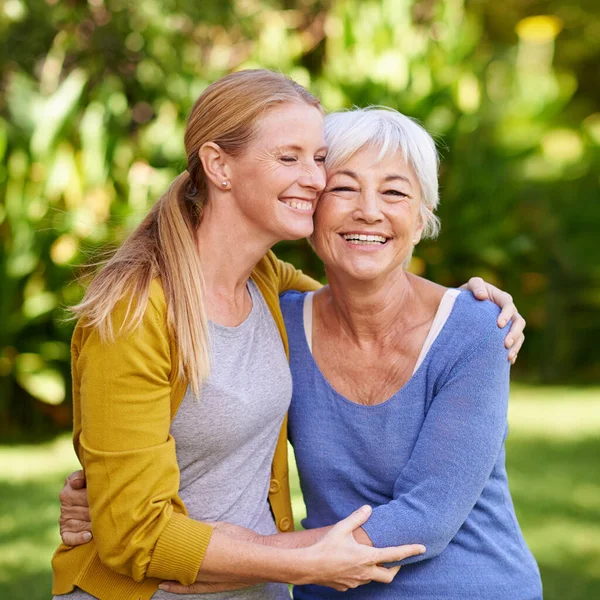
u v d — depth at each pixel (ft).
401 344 14.34
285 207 13.24
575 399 46.24
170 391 12.80
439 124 48.73
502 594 13.93
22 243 40.96
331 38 51.16
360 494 14.37
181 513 12.82
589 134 68.44
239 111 13.09
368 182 13.94
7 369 41.39
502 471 14.67
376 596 13.92
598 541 27.48
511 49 76.84
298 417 14.70
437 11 52.80
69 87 41.81
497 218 51.34
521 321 14.03
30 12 45.62
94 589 13.16
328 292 15.24
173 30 47.62
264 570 12.60
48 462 36.96
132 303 12.57
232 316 13.73
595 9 86.38
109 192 42.09
